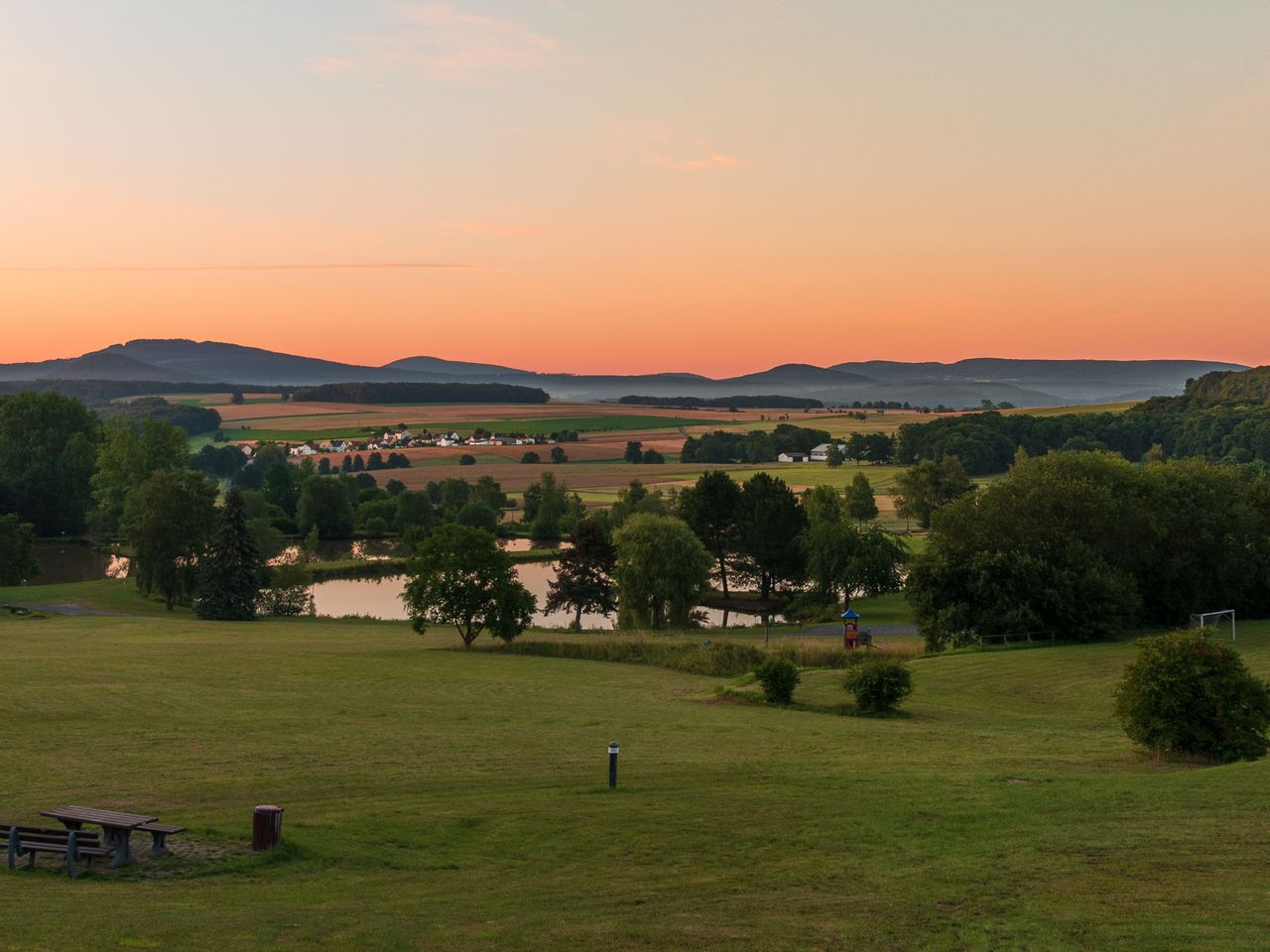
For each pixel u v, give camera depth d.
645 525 89.62
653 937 14.60
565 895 16.88
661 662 60.72
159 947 13.51
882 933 14.74
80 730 34.25
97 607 90.69
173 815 22.00
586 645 63.72
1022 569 62.31
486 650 65.56
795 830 21.12
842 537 94.44
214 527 97.19
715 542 113.00
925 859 18.83
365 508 165.50
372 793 24.91
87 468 148.62
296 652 61.84
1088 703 45.00
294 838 19.94
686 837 20.73
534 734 35.06
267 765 28.69
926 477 145.88
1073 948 13.86
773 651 60.62
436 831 21.11
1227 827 19.84
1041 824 20.81
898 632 78.12
